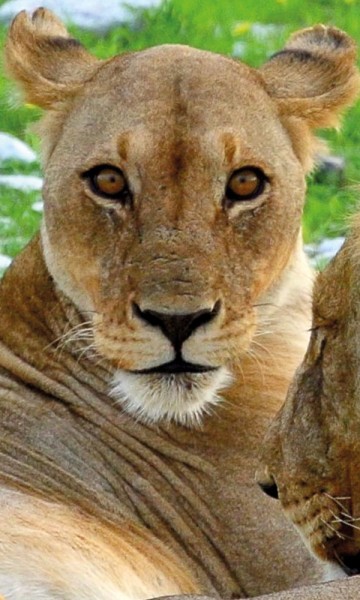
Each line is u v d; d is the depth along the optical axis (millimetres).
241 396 10852
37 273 11016
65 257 10672
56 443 10633
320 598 7707
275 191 10578
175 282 10070
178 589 10039
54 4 24438
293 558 10367
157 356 10180
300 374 9188
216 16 24891
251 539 10492
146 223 10266
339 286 8688
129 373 10438
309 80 11273
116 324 10266
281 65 11422
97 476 10602
